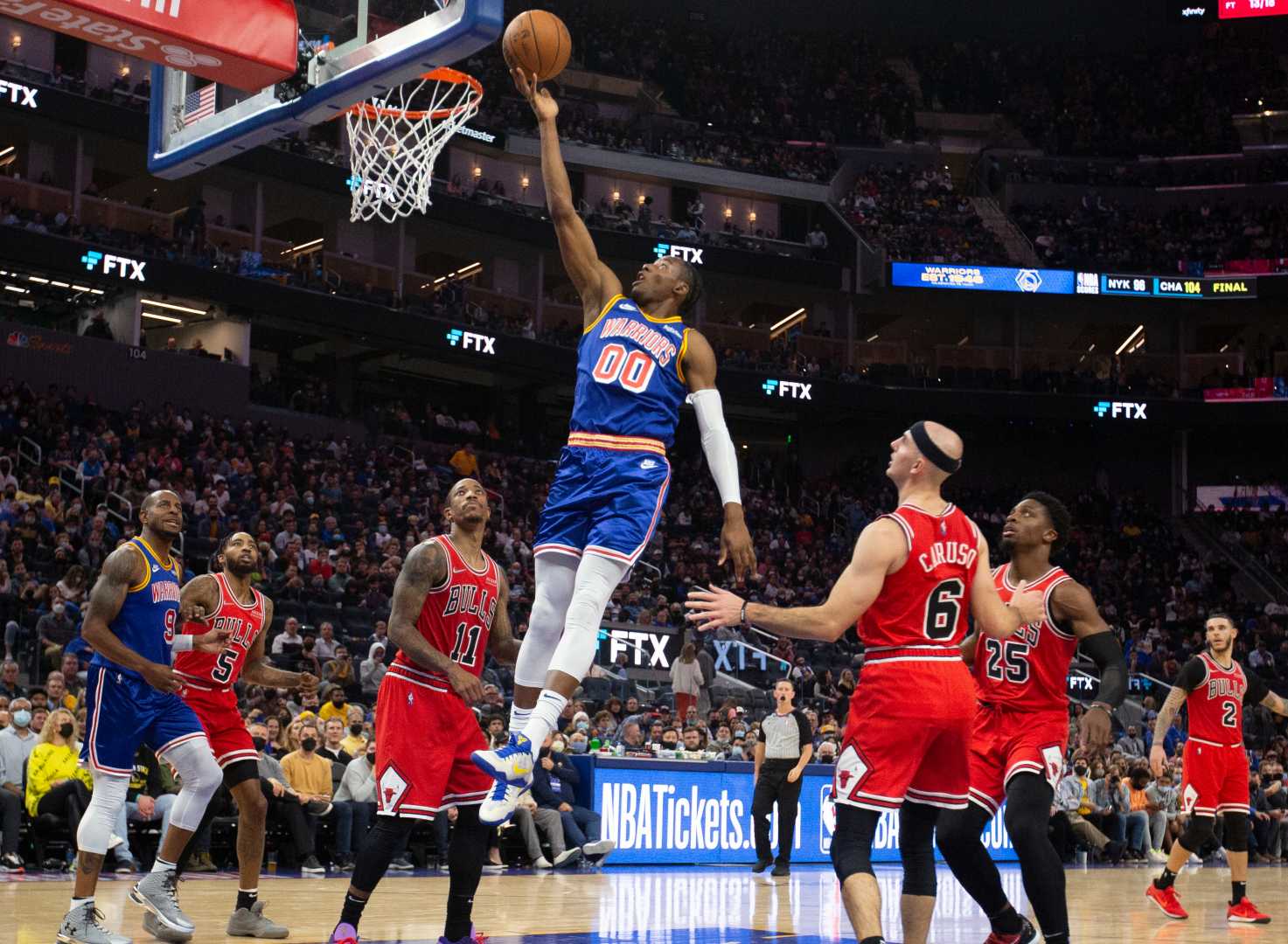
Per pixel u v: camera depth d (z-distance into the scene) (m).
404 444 28.84
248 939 6.26
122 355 25.34
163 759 6.19
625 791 12.80
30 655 14.92
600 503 4.74
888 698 4.34
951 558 4.43
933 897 4.65
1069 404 33.81
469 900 5.47
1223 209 36.75
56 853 11.05
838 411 34.69
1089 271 34.66
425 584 5.38
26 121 25.72
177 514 6.13
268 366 30.73
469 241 32.50
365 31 7.59
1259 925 8.07
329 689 13.27
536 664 4.91
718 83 38.06
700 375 4.93
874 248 35.06
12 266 24.19
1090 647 5.32
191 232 26.78
